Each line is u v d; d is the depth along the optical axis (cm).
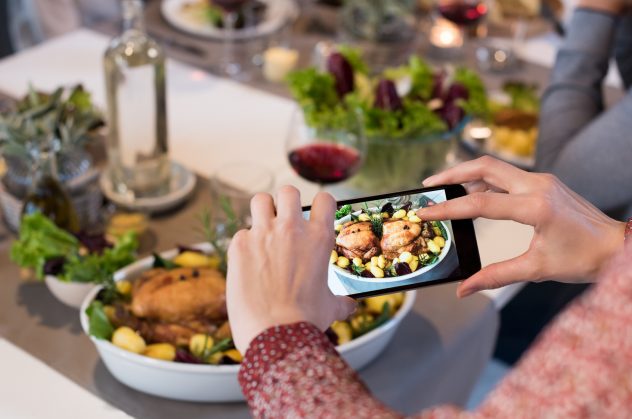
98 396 107
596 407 52
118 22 224
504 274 86
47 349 114
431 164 147
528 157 168
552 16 229
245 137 176
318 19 231
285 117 185
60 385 108
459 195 88
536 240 85
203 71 200
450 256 87
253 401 68
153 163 146
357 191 150
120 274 116
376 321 111
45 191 128
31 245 119
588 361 53
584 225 84
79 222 139
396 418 62
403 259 86
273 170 163
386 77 163
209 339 107
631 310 52
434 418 60
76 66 199
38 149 126
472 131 167
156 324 109
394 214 87
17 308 122
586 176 138
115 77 140
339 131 137
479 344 133
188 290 110
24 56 201
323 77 149
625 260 54
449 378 128
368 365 116
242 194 141
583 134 141
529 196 83
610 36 159
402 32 218
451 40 212
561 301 172
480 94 155
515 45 220
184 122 179
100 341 104
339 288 86
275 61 197
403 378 114
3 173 140
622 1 159
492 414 57
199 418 104
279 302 70
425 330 123
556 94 158
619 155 135
